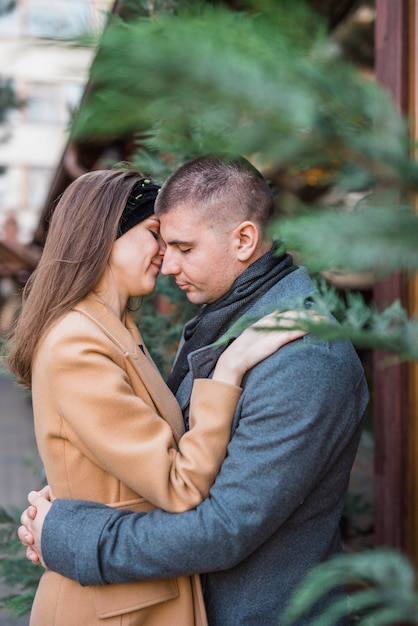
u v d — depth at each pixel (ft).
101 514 4.30
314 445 4.05
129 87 1.11
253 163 1.51
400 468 7.67
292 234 1.30
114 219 4.72
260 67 1.15
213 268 4.65
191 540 4.00
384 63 7.79
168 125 1.24
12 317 5.60
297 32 1.23
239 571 4.42
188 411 5.04
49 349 4.40
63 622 4.39
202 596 4.51
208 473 4.18
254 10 1.24
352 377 4.30
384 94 1.26
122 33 1.06
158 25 1.14
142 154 7.30
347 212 1.41
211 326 4.76
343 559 1.68
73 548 4.23
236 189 4.52
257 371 4.19
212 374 4.68
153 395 4.63
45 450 4.54
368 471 11.96
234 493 4.02
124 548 4.15
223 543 4.00
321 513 4.51
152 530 4.12
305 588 1.72
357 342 1.76
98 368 4.30
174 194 4.56
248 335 4.28
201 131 1.48
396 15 7.52
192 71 1.08
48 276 4.65
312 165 1.47
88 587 4.39
